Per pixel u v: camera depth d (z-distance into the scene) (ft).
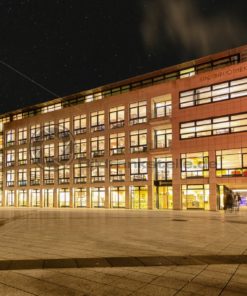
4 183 210.38
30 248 38.27
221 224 68.28
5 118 220.43
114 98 158.51
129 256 33.22
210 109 128.06
